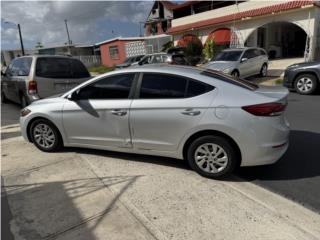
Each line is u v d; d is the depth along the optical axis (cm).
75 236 308
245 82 447
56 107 511
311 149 524
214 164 417
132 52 3806
